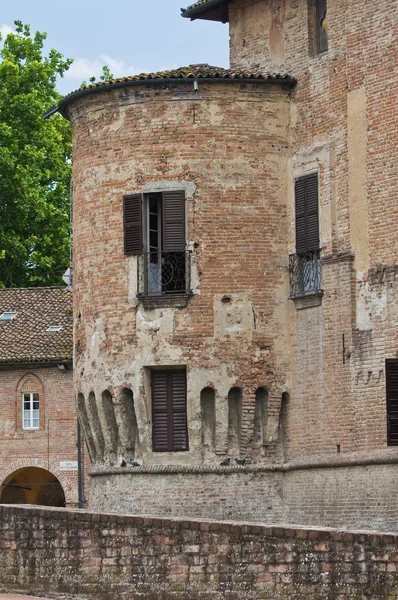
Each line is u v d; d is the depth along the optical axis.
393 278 49.34
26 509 42.94
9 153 86.62
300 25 53.69
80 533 41.94
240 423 52.47
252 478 52.44
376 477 49.31
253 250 52.88
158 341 52.62
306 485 51.75
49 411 70.94
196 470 52.38
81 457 68.81
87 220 54.47
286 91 53.75
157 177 53.16
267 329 52.72
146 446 53.06
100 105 54.25
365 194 50.47
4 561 43.12
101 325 53.72
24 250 86.44
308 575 38.19
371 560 37.31
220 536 39.62
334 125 51.88
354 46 51.16
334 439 51.00
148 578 40.62
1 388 71.44
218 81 53.00
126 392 53.22
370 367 49.88
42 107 88.31
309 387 52.03
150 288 52.97
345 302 50.81
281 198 53.38
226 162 53.06
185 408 52.75
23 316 73.06
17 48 91.56
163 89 53.22
